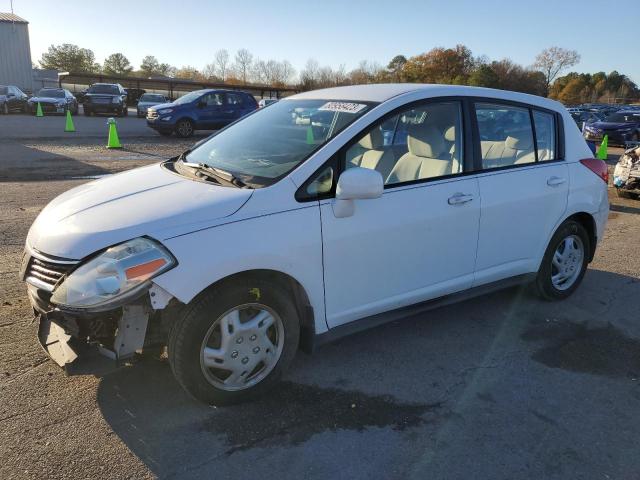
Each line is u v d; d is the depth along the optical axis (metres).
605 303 4.74
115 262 2.62
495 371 3.54
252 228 2.87
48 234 2.89
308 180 3.08
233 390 3.00
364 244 3.27
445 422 2.98
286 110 4.02
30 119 26.52
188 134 19.95
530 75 86.50
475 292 4.02
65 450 2.63
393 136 3.49
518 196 4.04
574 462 2.69
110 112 30.00
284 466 2.59
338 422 2.94
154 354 3.09
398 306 3.59
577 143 4.62
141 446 2.69
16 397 3.03
